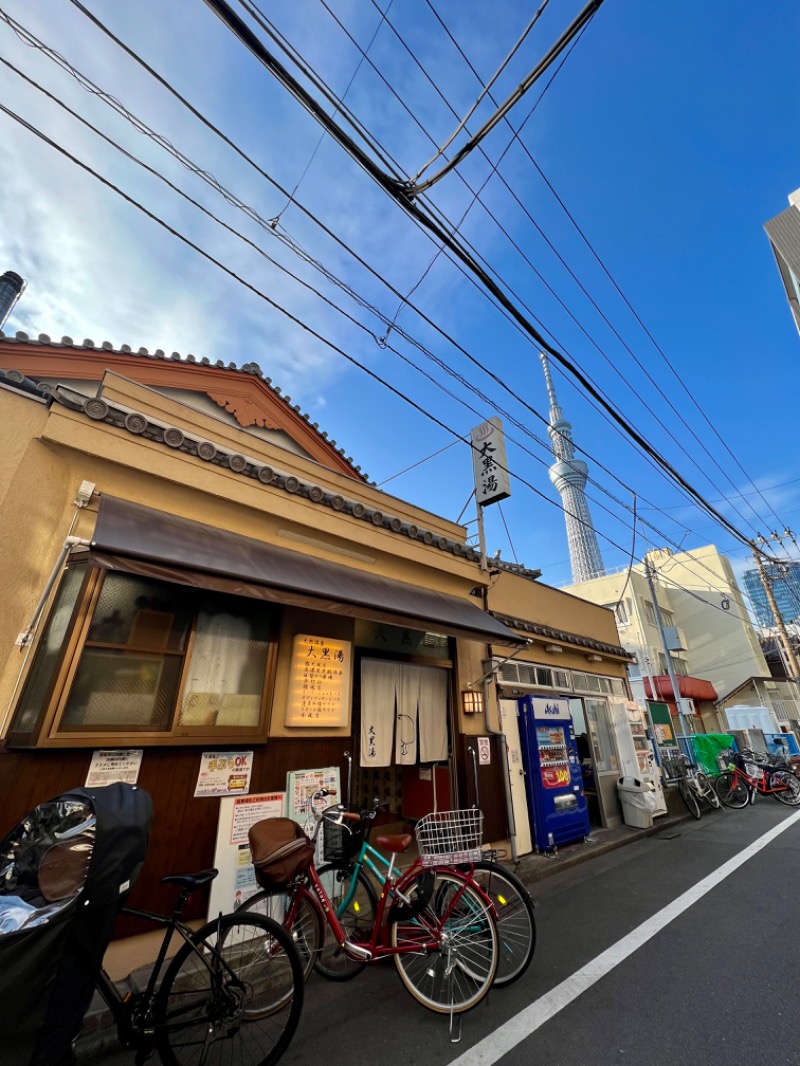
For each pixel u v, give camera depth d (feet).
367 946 10.12
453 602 21.89
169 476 14.57
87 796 7.33
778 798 36.96
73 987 6.33
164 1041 7.72
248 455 18.06
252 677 14.58
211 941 9.79
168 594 13.43
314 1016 9.62
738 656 81.20
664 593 87.76
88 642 11.55
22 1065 5.64
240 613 14.84
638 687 53.93
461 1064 8.08
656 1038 8.57
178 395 24.38
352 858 11.73
